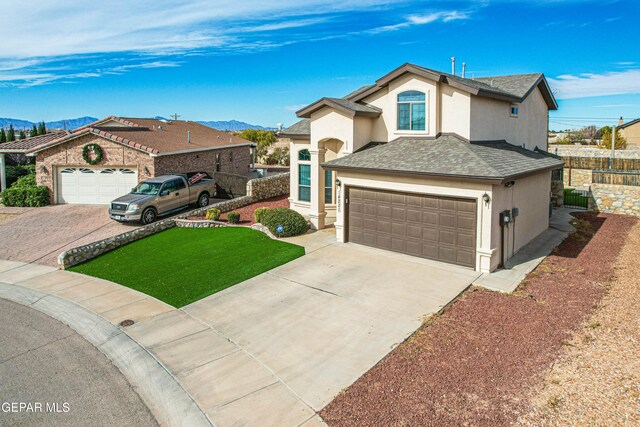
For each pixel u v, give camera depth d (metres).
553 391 6.61
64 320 10.26
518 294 10.55
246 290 11.46
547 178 16.88
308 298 10.79
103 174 22.72
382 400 6.67
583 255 13.60
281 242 15.53
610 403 6.22
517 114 18.09
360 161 14.72
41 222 19.42
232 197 24.53
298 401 6.80
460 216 12.54
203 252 14.64
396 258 13.57
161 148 22.88
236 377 7.57
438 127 15.15
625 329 8.46
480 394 6.66
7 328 9.89
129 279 12.67
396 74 15.52
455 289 10.98
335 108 16.05
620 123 52.09
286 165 47.44
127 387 7.51
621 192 20.14
